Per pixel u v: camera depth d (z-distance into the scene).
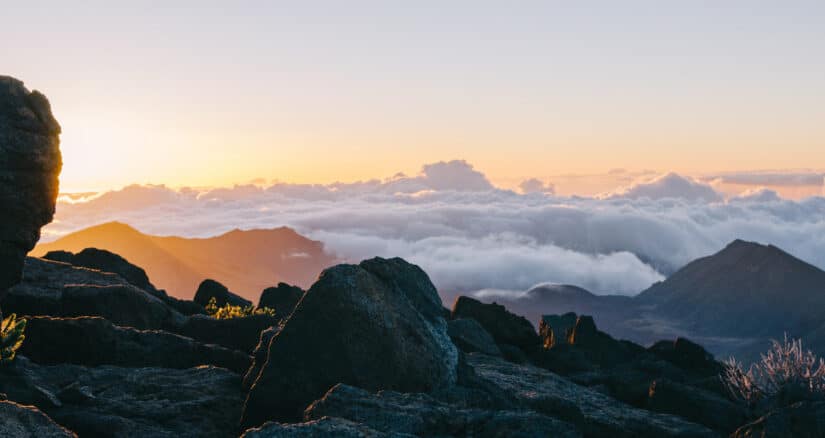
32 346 17.62
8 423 10.41
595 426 15.37
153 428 13.53
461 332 25.67
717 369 28.19
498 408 14.55
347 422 10.62
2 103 15.56
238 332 22.42
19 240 15.88
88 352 17.77
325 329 14.60
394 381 14.62
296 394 14.20
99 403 14.34
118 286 23.39
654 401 18.27
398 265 17.64
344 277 15.30
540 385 18.62
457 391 14.60
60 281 26.30
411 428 11.32
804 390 17.64
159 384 16.09
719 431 17.19
